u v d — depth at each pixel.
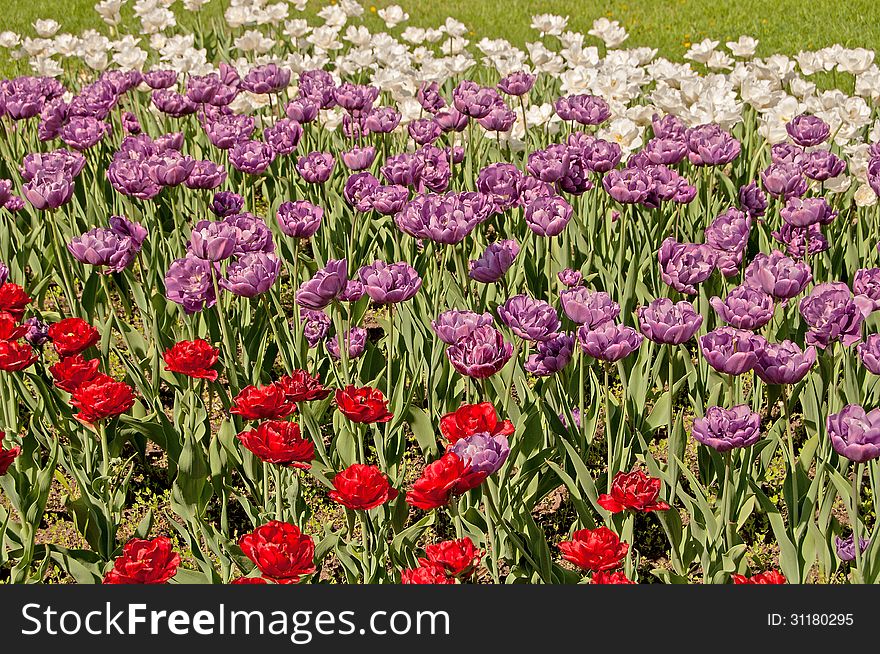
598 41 13.54
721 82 7.00
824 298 3.47
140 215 6.27
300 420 4.39
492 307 4.92
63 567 3.58
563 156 5.02
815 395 4.16
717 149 5.41
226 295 5.12
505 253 4.17
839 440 2.92
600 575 2.91
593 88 7.09
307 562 2.82
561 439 3.89
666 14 14.73
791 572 3.56
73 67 10.88
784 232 5.14
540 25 9.45
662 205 6.02
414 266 5.47
